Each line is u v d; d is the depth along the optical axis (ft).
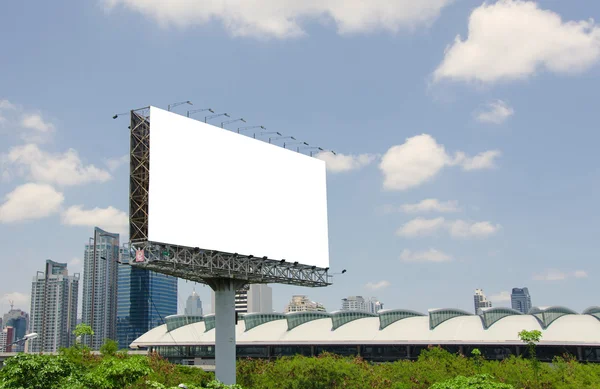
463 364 289.53
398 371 280.72
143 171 223.51
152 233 214.28
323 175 296.10
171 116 227.81
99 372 167.02
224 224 240.32
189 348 581.94
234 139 251.19
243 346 558.56
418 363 291.58
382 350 525.34
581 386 246.88
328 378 253.65
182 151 229.25
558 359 303.68
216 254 237.25
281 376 260.83
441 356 317.63
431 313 528.22
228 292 246.27
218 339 242.99
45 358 150.71
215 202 238.48
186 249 227.40
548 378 254.47
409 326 530.27
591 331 466.70
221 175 242.78
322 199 292.61
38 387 145.89
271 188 264.72
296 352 547.49
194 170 232.32
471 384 160.35
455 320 532.32
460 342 484.33
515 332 485.56
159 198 218.59
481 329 502.38
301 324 570.87
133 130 224.33
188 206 228.02
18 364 145.89
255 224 254.06
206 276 245.24
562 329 477.36
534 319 508.53
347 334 532.32
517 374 260.62
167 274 239.30
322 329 552.82
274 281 268.00
